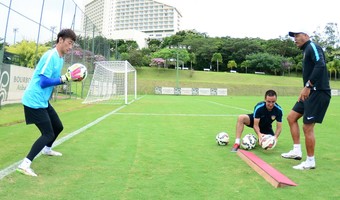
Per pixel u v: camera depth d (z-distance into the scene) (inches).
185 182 123.7
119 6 5472.4
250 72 3068.4
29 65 513.7
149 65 2760.8
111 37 4473.4
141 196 106.6
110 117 383.2
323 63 142.6
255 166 144.7
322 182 126.9
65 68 671.1
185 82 1914.4
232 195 109.3
